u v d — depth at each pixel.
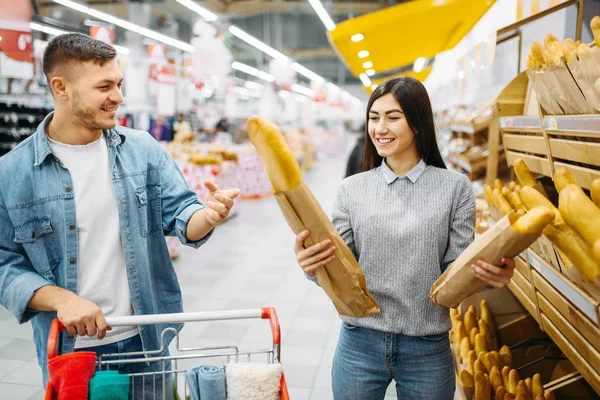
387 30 3.90
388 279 1.54
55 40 1.47
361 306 1.46
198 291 4.96
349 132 39.12
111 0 11.64
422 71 11.44
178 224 1.66
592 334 1.32
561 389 1.98
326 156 25.66
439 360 1.57
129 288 1.63
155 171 1.75
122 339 1.63
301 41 20.75
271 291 4.94
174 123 11.77
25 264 1.55
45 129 1.59
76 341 1.57
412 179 1.55
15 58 5.17
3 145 6.10
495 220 2.14
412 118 1.50
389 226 1.53
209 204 1.55
